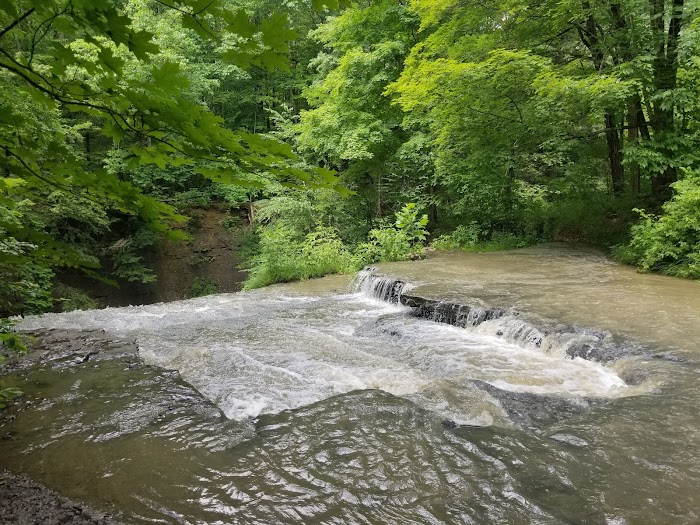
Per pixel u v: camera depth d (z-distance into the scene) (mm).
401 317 7582
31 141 1642
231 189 20109
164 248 18594
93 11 1198
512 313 6586
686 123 11141
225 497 2725
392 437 3414
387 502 2664
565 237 14719
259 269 13836
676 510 2527
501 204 15469
